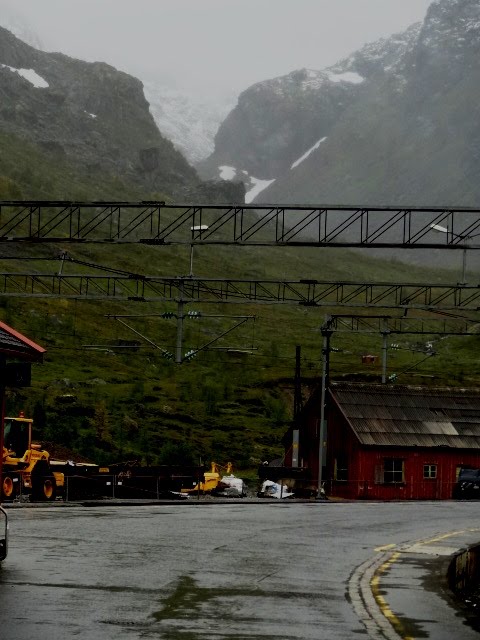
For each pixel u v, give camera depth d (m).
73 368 166.50
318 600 21.00
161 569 24.91
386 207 53.03
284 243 53.12
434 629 17.98
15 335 27.08
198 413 144.12
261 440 134.00
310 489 87.75
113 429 118.94
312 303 66.94
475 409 98.25
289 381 171.12
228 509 52.50
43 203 55.34
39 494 57.03
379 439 90.44
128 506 54.03
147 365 183.00
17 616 17.53
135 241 53.88
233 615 18.66
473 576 30.61
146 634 16.38
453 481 92.69
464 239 53.88
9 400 115.56
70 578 22.52
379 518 48.53
